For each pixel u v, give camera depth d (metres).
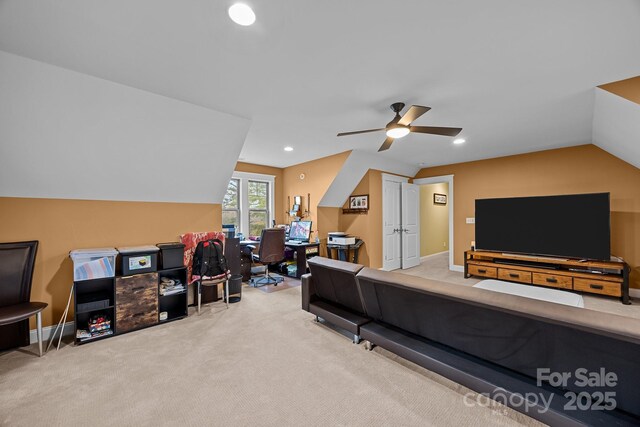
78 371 2.04
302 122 3.36
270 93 2.59
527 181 4.84
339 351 2.32
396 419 1.56
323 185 5.22
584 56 1.97
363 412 1.62
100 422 1.55
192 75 2.25
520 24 1.64
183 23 1.63
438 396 1.76
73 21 1.60
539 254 4.30
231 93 2.59
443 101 2.76
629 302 3.52
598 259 3.81
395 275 2.05
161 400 1.72
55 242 2.73
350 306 2.64
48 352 2.33
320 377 1.96
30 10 1.51
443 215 8.20
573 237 4.02
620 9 1.50
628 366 1.22
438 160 5.54
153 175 3.17
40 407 1.66
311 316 3.12
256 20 1.60
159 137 2.91
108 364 2.13
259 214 5.98
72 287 2.79
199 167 3.41
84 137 2.55
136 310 2.76
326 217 5.61
